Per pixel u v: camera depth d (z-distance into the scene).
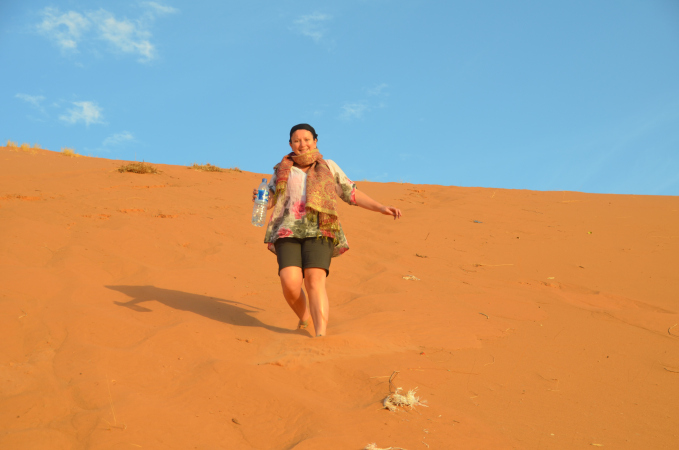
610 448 2.71
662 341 4.63
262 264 6.76
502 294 6.06
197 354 3.77
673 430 2.95
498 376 3.66
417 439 2.66
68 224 7.29
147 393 3.11
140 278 5.59
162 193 10.73
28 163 12.91
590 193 16.16
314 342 3.89
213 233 7.98
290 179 4.38
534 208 12.26
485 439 2.71
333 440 2.58
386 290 6.00
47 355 3.61
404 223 10.04
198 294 5.34
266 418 2.87
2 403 2.89
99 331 4.04
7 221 6.79
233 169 16.81
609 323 5.12
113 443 2.51
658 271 7.55
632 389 3.56
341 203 11.84
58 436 2.57
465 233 9.48
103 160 16.03
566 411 3.16
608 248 8.75
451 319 4.94
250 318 4.82
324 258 4.29
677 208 12.47
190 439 2.62
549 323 5.06
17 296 4.59
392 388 3.23
